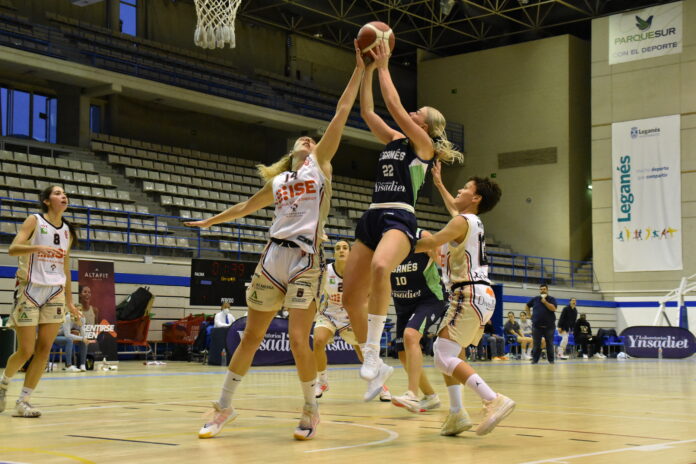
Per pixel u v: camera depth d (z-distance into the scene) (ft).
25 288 17.62
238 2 37.86
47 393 25.43
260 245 69.10
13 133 71.15
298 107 86.99
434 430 15.19
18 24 67.36
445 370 14.19
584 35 98.27
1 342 43.16
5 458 11.19
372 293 14.14
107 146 72.02
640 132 83.82
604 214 85.76
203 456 11.43
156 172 71.31
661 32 83.10
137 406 20.35
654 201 82.79
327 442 13.19
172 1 83.66
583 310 81.66
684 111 81.61
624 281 84.28
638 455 11.74
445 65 98.63
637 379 36.27
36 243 17.95
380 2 85.92
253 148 90.74
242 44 89.56
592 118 86.69
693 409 20.52
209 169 78.95
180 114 84.23
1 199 56.85
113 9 77.71
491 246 92.12
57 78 67.21
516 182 92.43
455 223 14.42
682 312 76.33
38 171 62.13
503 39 99.55
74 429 14.94
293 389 27.81
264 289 13.85
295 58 94.43
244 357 13.97
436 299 19.77
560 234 88.79
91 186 64.95
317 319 24.62
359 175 99.60
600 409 20.44
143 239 61.72
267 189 14.79
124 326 50.65
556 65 90.63
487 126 95.09
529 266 87.56
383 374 14.73
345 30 98.53
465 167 96.32
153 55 77.15
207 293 52.11
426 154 14.97
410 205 14.79
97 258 53.36
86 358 43.70
